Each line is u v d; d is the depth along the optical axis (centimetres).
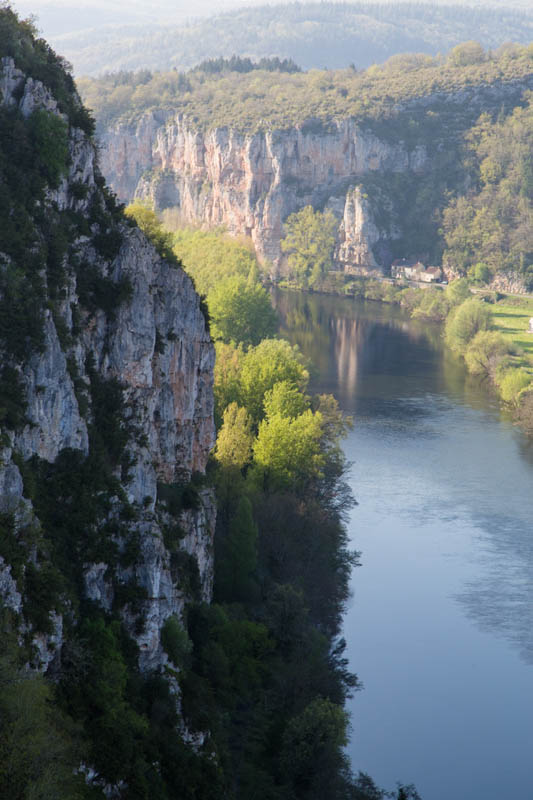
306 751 9075
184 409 10275
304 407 17025
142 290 9350
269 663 10338
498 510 16725
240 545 11450
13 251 8312
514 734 10888
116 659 7725
